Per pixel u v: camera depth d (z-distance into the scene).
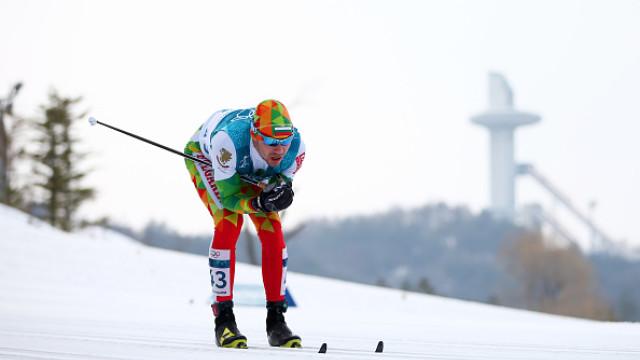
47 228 76.31
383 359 9.06
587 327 18.12
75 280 49.91
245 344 11.48
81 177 135.75
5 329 14.52
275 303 12.17
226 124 11.92
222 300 12.01
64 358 9.45
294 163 12.23
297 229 123.81
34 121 131.75
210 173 12.79
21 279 47.09
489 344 11.97
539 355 9.93
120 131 12.86
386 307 52.41
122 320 18.02
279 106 11.40
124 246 69.75
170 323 17.25
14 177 131.62
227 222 12.36
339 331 16.14
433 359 9.05
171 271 58.84
